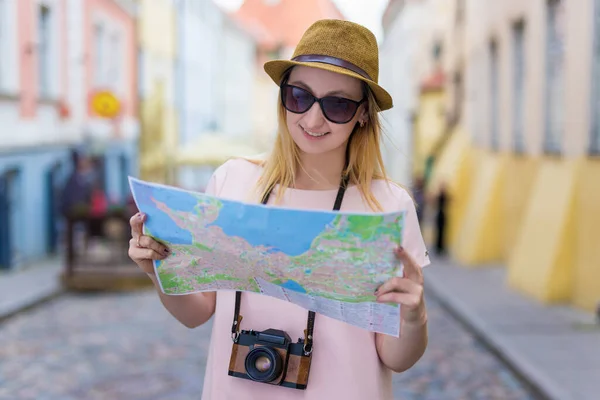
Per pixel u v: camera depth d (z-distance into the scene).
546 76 10.55
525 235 10.86
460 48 18.97
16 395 5.61
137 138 21.81
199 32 30.75
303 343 1.86
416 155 26.41
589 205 8.88
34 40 13.44
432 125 24.95
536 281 9.94
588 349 6.80
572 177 9.37
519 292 10.59
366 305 1.70
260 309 1.92
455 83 20.09
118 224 11.11
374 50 1.95
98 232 11.11
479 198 14.92
